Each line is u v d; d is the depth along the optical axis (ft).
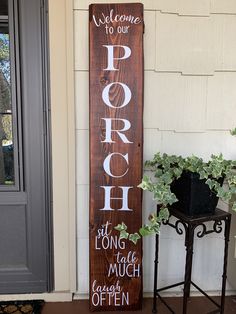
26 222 6.15
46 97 5.78
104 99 5.52
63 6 5.52
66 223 6.11
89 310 5.88
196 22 5.78
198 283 6.54
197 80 5.96
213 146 6.15
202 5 5.74
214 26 5.82
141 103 5.55
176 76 5.92
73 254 6.15
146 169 6.01
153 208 6.19
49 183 6.01
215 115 6.07
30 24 5.61
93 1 5.59
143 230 4.81
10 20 5.61
